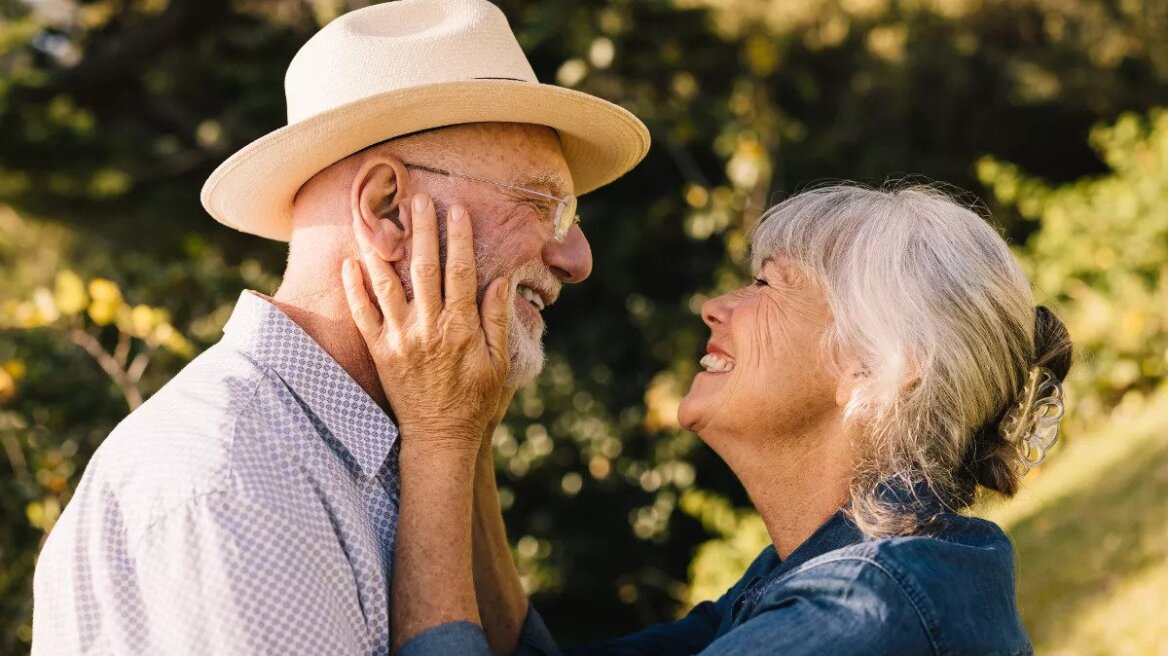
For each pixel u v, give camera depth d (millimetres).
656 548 7809
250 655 1612
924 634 1622
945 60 10844
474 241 1999
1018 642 1743
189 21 8023
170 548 1649
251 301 1956
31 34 7840
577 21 6781
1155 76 11062
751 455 2025
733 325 2043
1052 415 2023
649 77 7414
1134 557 4539
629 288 8945
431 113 1961
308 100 2033
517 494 7461
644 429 7750
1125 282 6977
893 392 1872
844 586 1657
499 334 1944
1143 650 3898
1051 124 11789
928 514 1812
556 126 2143
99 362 3990
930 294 1888
